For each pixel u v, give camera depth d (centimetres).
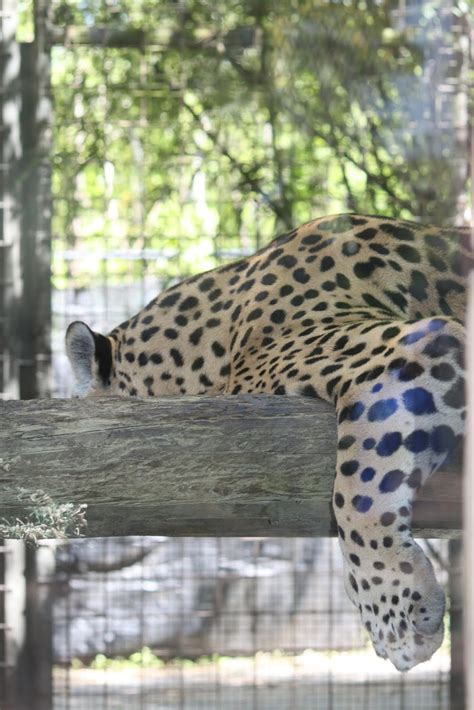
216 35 978
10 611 937
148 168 1022
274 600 992
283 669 858
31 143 998
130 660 949
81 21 1002
